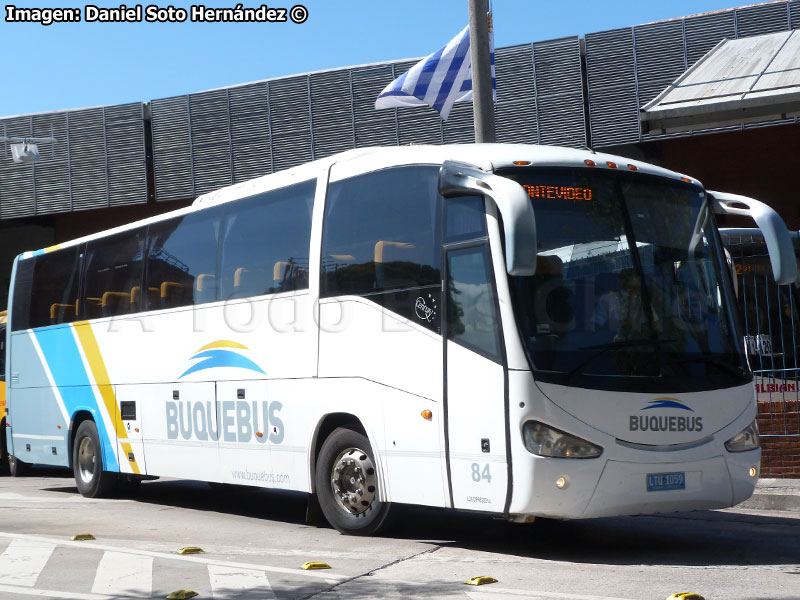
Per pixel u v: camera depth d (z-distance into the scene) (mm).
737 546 9352
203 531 10742
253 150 27141
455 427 8664
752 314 13578
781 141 23828
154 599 7086
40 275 16156
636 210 9000
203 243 12414
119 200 28984
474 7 12953
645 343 8562
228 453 11695
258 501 14289
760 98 18500
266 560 8602
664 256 8992
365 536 9984
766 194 24094
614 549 9188
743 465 8820
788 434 13047
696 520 11289
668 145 24859
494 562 8398
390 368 9391
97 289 14547
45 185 29812
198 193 27906
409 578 7688
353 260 9992
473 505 8508
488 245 8477
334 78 26062
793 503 11828
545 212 8586
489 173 8414
